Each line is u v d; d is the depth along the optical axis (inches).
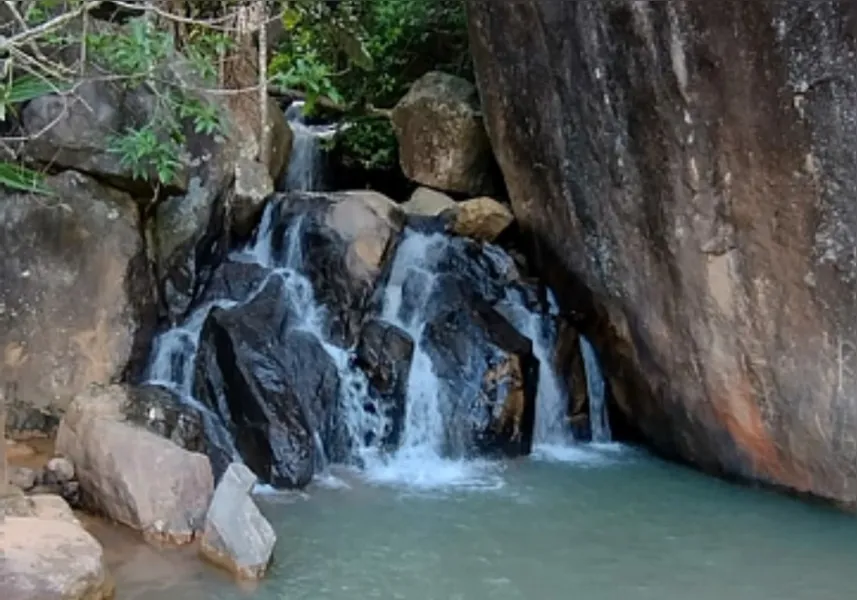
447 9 403.9
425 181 370.0
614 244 268.2
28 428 253.3
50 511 190.7
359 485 251.0
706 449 262.4
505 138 303.0
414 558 203.5
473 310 299.7
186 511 207.5
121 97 265.1
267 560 193.6
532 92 280.2
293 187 413.4
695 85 225.9
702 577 196.4
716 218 233.3
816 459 231.6
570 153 273.4
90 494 217.0
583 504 239.3
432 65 416.8
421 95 374.3
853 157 206.2
